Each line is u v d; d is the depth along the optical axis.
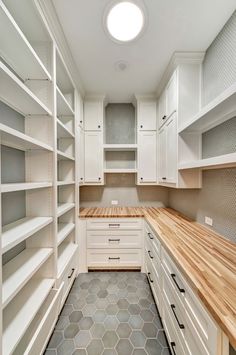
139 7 1.28
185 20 1.39
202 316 0.78
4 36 0.97
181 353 1.02
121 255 2.37
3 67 0.82
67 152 2.18
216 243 1.33
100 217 2.35
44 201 1.45
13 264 1.17
